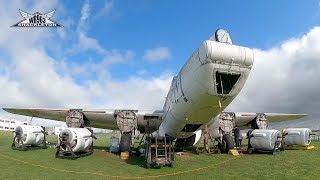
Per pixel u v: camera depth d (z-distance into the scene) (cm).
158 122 1636
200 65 927
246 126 1923
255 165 1034
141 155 1388
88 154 1330
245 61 921
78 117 1576
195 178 824
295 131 1656
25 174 831
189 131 1357
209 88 954
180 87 1126
